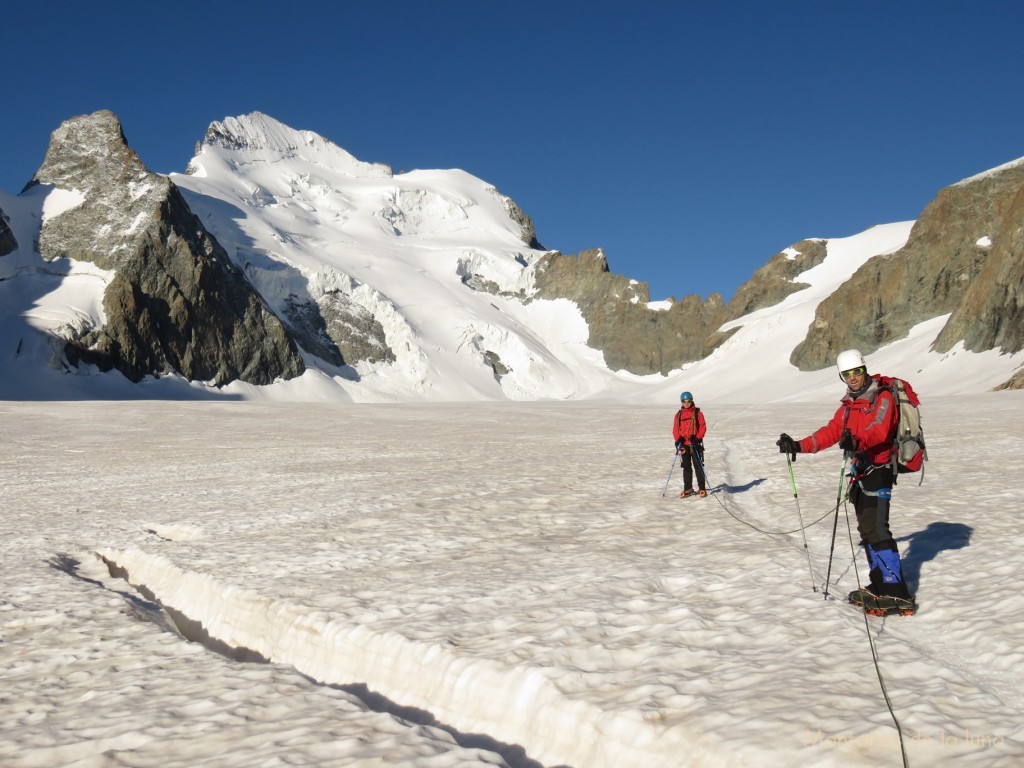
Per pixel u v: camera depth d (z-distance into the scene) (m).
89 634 6.17
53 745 3.93
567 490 13.62
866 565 6.60
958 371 90.56
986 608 5.02
